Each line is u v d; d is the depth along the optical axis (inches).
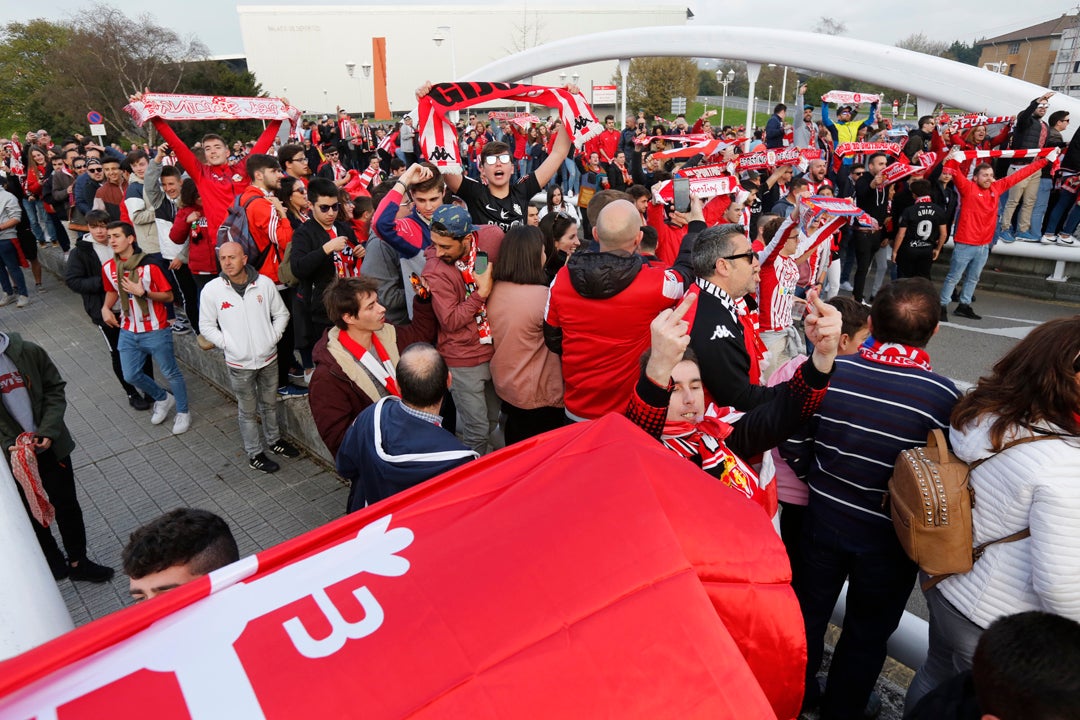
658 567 40.4
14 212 332.5
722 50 567.5
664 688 35.9
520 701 32.8
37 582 60.8
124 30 1539.1
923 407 82.5
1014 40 2581.2
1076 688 46.7
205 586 39.1
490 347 132.6
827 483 90.2
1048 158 291.1
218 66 1657.2
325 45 2551.7
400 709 30.8
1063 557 64.6
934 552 74.9
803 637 47.5
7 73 1877.5
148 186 249.9
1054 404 66.7
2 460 87.7
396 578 37.7
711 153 343.3
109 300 195.3
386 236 135.6
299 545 43.8
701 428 80.0
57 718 28.7
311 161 557.3
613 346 112.3
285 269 186.9
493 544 40.1
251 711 29.8
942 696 59.8
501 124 817.5
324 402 121.3
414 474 86.4
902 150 403.2
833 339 72.6
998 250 365.1
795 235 172.9
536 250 124.9
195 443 194.5
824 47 518.3
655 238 169.5
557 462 49.6
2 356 119.7
